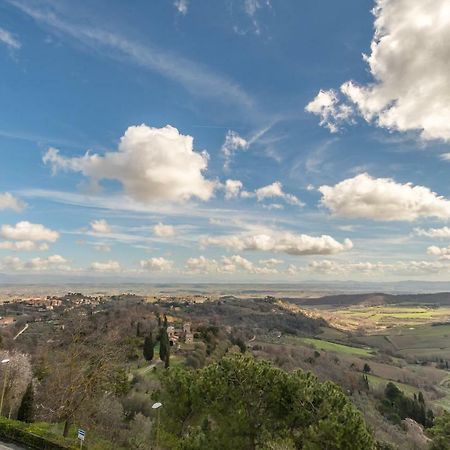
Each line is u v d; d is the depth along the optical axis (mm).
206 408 27781
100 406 44375
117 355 45375
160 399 32406
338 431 22406
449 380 120062
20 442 32500
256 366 27062
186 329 124125
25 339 93188
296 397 25656
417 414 85812
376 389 100562
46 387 48719
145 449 35625
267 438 25469
